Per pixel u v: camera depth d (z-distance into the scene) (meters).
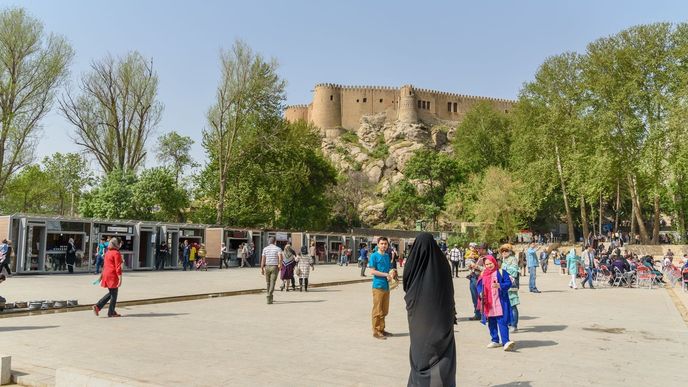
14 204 58.66
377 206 94.06
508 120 81.12
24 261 24.38
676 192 46.44
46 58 38.50
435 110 135.00
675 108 40.97
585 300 17.95
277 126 52.16
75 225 26.72
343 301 16.47
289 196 54.88
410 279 5.45
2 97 36.84
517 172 61.00
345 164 117.00
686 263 23.03
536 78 56.75
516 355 8.46
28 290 17.14
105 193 40.81
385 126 131.12
